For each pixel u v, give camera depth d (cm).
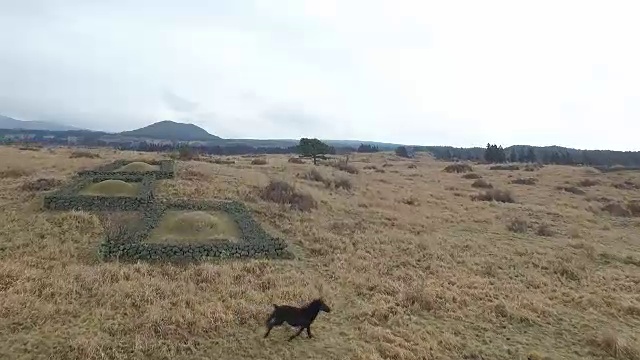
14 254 1619
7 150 4694
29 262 1541
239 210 2439
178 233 1948
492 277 1772
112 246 1691
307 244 2031
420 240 2233
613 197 4500
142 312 1206
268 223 2344
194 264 1647
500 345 1189
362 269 1756
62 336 1055
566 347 1206
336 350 1096
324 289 1484
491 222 2894
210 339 1106
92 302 1247
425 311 1377
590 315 1427
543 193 4578
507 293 1573
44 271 1476
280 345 1104
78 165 3834
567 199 4175
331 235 2192
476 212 3222
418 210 3156
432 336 1205
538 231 2636
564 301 1545
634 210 3603
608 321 1386
